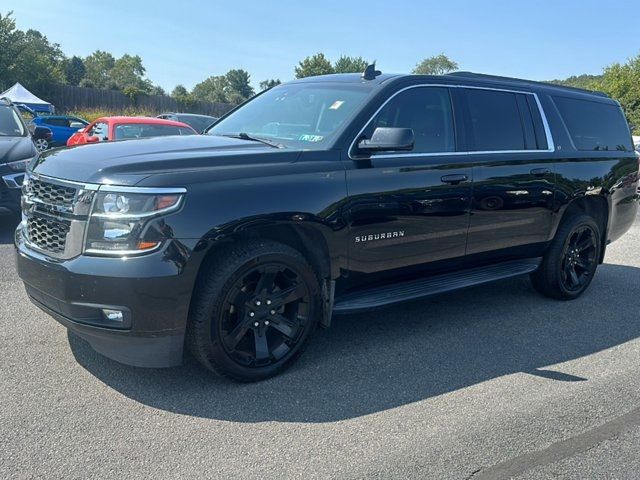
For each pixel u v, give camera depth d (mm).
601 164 5684
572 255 5625
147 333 3174
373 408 3402
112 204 3105
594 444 3117
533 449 3041
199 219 3191
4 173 7020
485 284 4789
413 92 4344
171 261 3123
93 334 3221
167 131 11648
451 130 4508
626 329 4945
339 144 3848
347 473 2766
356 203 3828
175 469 2742
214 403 3371
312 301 3779
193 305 3338
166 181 3152
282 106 4617
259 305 3570
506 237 4902
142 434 3020
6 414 3131
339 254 3834
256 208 3373
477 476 2789
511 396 3625
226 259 3377
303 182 3584
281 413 3301
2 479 2598
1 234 7344
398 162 4066
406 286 4434
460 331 4719
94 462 2762
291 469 2781
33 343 4020
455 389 3689
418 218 4188
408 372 3904
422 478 2750
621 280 6637
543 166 5070
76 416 3152
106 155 3467
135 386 3518
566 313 5312
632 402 3604
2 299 4863
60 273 3176
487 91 4879
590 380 3902
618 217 6035
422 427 3211
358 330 4641
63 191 3305
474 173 4508
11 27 43750
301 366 3914
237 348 3615
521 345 4480
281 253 3541
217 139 4117
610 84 42531
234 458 2854
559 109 5469
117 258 3086
